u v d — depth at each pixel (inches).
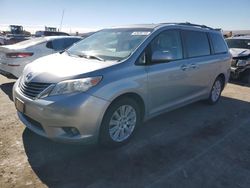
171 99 176.1
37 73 135.2
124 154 138.5
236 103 249.8
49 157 131.8
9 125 168.7
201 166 131.0
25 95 132.6
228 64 242.7
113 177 118.0
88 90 123.0
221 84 243.4
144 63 150.1
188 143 155.8
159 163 131.5
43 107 121.7
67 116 120.0
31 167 122.5
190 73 186.7
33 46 273.9
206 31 215.9
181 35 184.2
